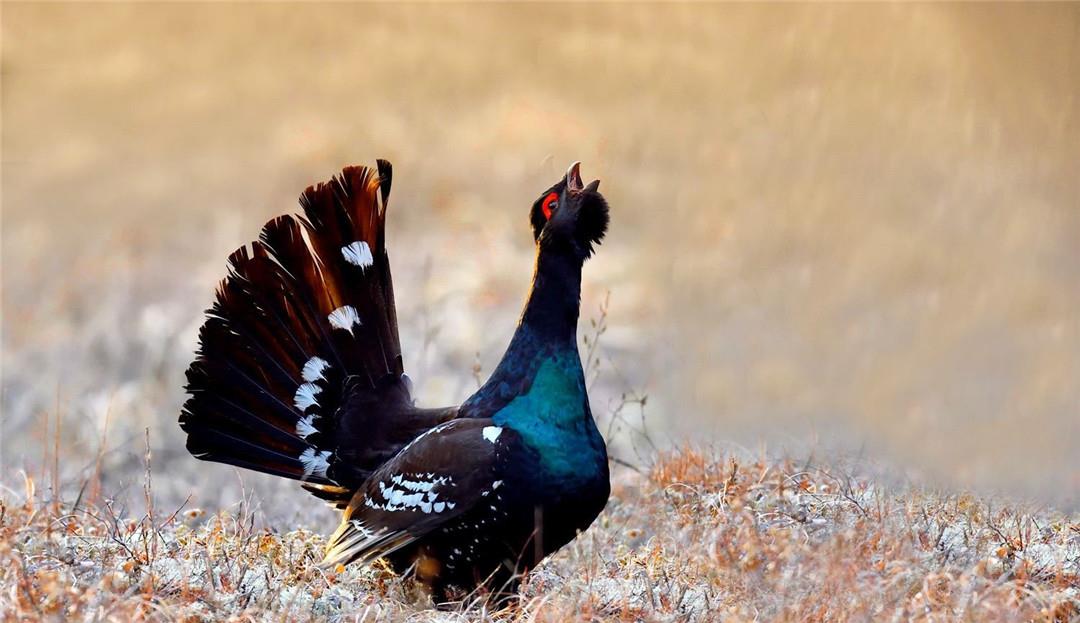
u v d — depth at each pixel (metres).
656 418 29.91
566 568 19.80
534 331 18.16
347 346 19.80
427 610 17.69
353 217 19.86
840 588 16.02
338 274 19.84
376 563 19.25
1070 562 18.25
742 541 17.38
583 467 17.77
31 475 24.67
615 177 46.53
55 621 15.41
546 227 18.25
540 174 49.19
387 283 20.00
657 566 18.64
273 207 51.00
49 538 18.33
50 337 39.22
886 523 18.62
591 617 16.78
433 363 34.69
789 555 16.53
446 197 49.09
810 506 20.45
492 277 41.16
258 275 19.83
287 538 20.12
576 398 17.95
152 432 30.92
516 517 17.64
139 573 17.73
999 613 15.64
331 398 19.80
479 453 17.55
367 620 16.73
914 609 15.87
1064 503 22.06
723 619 16.23
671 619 17.00
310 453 19.91
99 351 37.50
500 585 18.14
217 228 49.09
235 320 19.89
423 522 17.75
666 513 20.94
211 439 20.00
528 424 17.77
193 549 18.98
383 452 19.48
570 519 17.86
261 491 27.19
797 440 25.61
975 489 22.23
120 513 21.22
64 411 32.03
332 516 23.94
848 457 23.70
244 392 19.91
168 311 40.44
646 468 24.80
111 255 46.28
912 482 21.84
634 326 36.91
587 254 18.36
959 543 19.06
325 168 53.28
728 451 24.27
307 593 17.83
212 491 27.66
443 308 38.28
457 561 18.05
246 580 18.08
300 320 19.86
